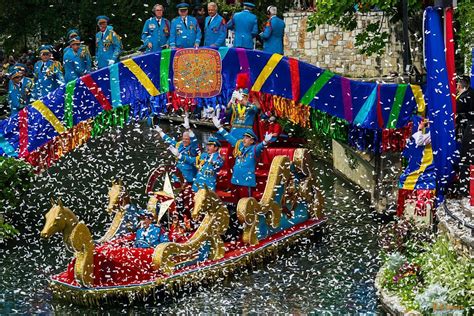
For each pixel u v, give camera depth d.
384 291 17.45
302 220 22.77
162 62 21.61
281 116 22.17
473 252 15.45
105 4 45.91
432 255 16.75
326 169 31.33
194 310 17.98
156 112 21.97
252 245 20.69
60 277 18.67
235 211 21.69
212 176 21.31
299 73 21.81
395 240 19.62
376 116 22.00
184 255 19.06
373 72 34.47
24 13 46.78
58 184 28.81
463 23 25.89
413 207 20.78
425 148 20.73
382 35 30.75
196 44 26.69
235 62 21.56
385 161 24.52
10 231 22.33
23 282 19.77
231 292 18.95
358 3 29.75
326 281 19.45
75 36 28.16
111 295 18.11
